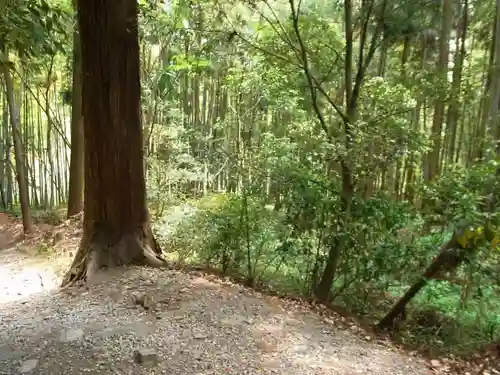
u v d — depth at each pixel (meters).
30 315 4.14
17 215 12.30
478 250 4.25
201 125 10.65
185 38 8.17
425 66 8.65
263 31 6.34
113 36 5.00
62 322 3.94
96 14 4.96
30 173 13.35
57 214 11.89
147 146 8.39
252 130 8.38
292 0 5.34
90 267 5.05
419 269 4.69
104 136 5.15
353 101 5.28
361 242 4.84
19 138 10.04
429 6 5.93
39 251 8.10
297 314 4.43
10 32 4.34
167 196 7.89
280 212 5.06
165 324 3.90
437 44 9.19
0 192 13.54
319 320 4.39
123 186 5.26
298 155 5.15
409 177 7.16
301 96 5.80
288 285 5.30
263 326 4.02
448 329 4.68
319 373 3.32
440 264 4.54
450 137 9.18
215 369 3.25
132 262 5.28
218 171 8.09
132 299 4.39
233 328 3.91
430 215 4.70
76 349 3.46
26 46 4.53
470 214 4.00
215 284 4.84
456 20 9.58
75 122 9.92
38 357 3.36
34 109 13.92
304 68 5.30
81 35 5.05
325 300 5.08
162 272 5.08
